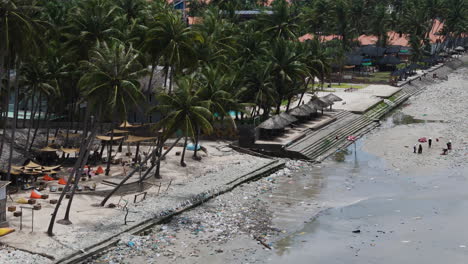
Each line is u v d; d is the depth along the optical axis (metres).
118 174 59.09
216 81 57.50
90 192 51.75
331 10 153.25
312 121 90.12
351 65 155.00
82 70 64.62
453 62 188.12
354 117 97.12
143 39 63.56
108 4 68.25
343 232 45.00
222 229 45.38
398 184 59.53
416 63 172.62
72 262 36.81
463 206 50.97
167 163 64.94
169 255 39.62
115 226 43.59
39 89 65.31
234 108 59.91
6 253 36.88
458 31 193.75
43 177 56.59
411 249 41.03
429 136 85.31
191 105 49.28
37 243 38.91
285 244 42.41
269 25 103.38
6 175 51.81
